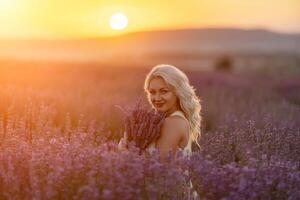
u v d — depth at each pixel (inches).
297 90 977.5
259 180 152.6
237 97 613.6
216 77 1035.9
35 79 674.2
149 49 5482.3
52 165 148.8
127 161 148.4
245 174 149.9
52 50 4473.4
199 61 3447.3
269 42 6520.7
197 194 156.1
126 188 137.7
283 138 227.3
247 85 963.3
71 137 188.4
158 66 188.5
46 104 317.4
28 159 155.6
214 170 153.5
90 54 4419.3
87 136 187.8
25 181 149.4
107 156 147.3
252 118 336.8
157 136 178.9
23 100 326.3
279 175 155.0
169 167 149.8
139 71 1109.7
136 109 182.7
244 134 231.9
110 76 981.2
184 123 182.5
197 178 152.6
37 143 169.9
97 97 436.5
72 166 146.5
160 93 186.2
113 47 5600.4
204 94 648.4
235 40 6550.2
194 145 240.8
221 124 354.3
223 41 6466.5
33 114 244.1
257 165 169.9
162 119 179.5
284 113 439.2
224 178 147.8
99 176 146.2
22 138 184.1
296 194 146.5
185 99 186.4
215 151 205.6
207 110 457.7
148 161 153.2
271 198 150.5
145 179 148.0
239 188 140.5
